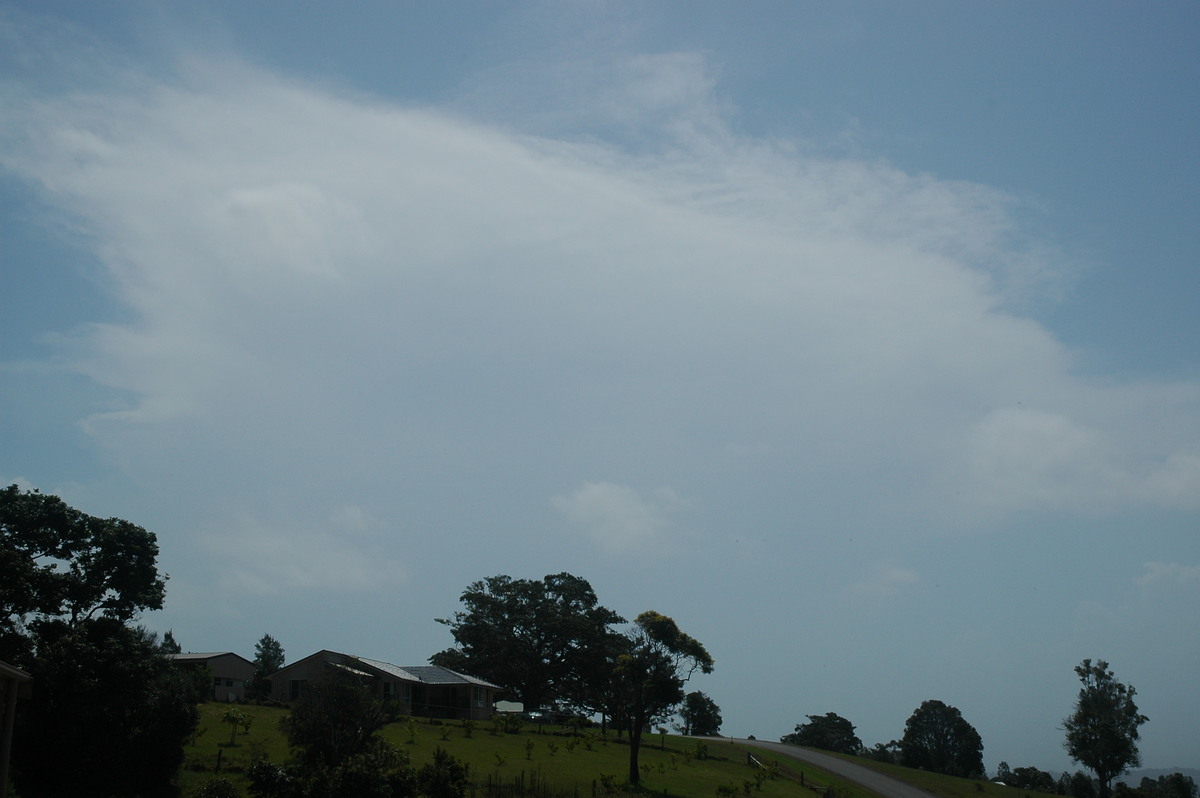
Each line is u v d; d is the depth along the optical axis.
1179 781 88.62
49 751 35.72
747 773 66.19
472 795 41.44
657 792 51.44
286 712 61.69
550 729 79.81
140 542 45.69
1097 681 92.88
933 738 112.69
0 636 40.94
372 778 36.59
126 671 37.81
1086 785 90.31
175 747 38.31
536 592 103.06
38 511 44.19
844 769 82.50
